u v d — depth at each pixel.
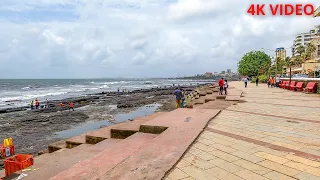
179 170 3.80
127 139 5.87
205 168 3.87
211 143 5.24
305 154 4.51
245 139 5.57
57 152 6.34
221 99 16.12
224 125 7.10
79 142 7.12
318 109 10.62
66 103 38.75
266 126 7.00
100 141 6.86
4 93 66.88
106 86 114.12
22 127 21.23
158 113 9.98
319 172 3.67
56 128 20.75
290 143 5.25
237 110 10.41
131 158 4.23
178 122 7.09
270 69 71.12
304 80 21.78
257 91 23.42
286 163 4.06
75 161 5.34
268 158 4.30
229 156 4.42
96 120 24.17
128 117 25.66
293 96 17.23
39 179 4.55
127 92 64.69
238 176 3.56
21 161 5.47
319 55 58.25
